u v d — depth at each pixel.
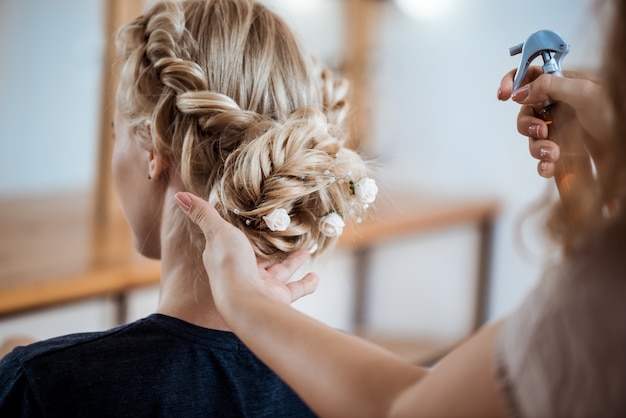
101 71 2.38
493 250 3.16
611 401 0.54
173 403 0.86
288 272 0.89
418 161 3.28
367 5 3.16
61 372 0.84
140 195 1.00
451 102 3.18
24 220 2.31
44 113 2.45
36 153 2.46
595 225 0.58
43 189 2.50
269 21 0.96
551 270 0.59
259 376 0.91
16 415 0.85
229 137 0.92
